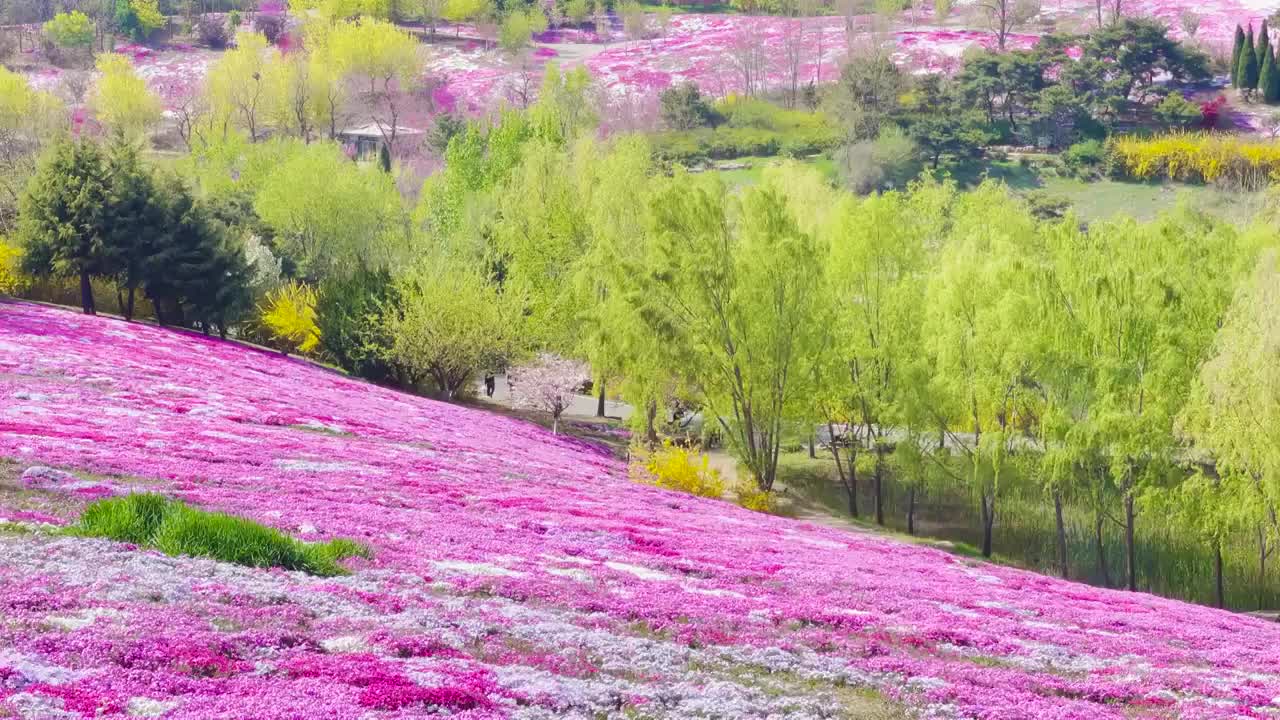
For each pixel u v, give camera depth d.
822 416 57.84
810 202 81.25
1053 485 50.12
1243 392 42.84
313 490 24.41
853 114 155.62
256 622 12.80
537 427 64.00
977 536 55.78
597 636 14.73
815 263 53.97
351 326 72.06
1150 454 46.94
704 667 14.23
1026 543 54.75
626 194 73.56
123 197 70.19
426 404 60.44
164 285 70.69
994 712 13.17
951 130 146.12
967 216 81.81
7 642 10.65
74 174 69.75
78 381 39.59
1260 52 165.12
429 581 16.64
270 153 129.75
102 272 70.12
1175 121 153.62
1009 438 52.19
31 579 13.06
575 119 158.25
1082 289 51.72
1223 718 13.95
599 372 58.56
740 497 50.47
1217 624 26.44
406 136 179.88
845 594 21.20
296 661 11.44
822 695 13.55
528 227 80.00
